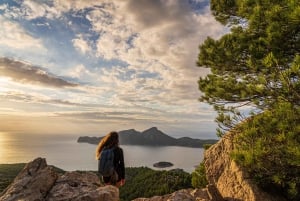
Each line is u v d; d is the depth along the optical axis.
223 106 4.64
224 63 5.14
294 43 4.02
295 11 3.41
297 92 3.42
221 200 4.20
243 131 3.88
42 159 3.86
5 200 3.03
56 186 3.42
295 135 3.05
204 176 8.02
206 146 7.33
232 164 4.20
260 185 3.75
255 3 4.56
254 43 4.45
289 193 3.64
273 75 3.69
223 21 5.93
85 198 2.92
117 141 3.58
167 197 4.74
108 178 3.46
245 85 4.43
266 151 3.34
